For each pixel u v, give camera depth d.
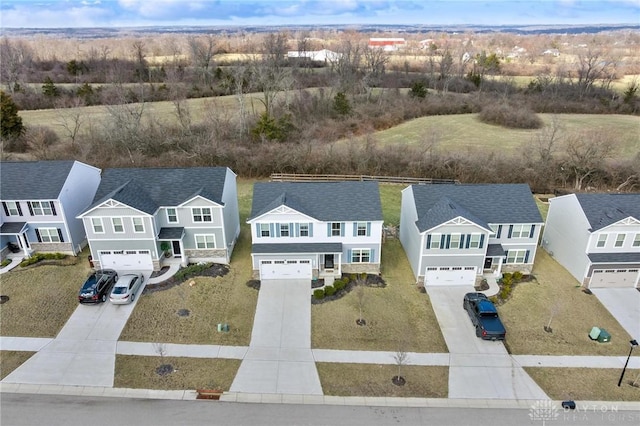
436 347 25.44
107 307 28.09
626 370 24.05
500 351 25.22
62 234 33.53
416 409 21.28
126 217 30.36
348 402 21.61
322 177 52.34
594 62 90.69
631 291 30.78
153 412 20.83
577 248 31.77
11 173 33.66
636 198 31.86
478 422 20.61
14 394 21.69
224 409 21.06
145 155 55.16
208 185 32.88
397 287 30.89
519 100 81.38
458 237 29.64
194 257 33.25
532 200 32.31
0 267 32.12
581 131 63.31
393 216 41.62
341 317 27.69
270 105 67.94
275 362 24.08
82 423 20.19
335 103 70.62
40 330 26.05
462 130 68.62
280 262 30.95
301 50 112.06
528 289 30.92
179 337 25.78
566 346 25.70
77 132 59.69
